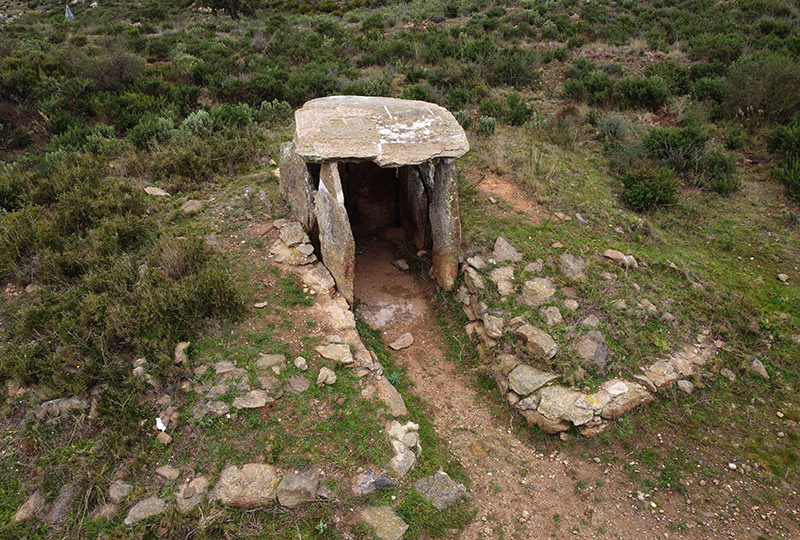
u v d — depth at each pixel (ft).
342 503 13.03
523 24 53.93
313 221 20.77
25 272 19.39
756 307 20.10
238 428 14.11
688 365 17.76
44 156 28.45
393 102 22.22
